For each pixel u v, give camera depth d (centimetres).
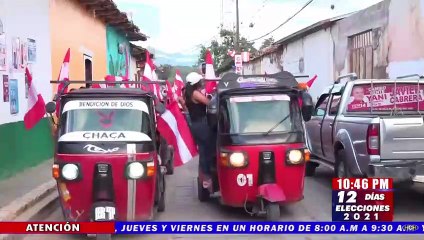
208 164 860
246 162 739
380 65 1875
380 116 809
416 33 1577
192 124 859
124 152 650
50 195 905
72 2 1572
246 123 761
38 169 1155
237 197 752
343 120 903
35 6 1213
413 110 953
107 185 646
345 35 2245
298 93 786
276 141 744
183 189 1038
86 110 689
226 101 777
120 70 2609
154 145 689
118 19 2152
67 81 750
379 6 1869
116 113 689
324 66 2566
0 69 1003
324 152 1038
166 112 779
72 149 649
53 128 740
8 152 1029
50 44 1310
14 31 1084
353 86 946
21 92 1120
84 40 1755
